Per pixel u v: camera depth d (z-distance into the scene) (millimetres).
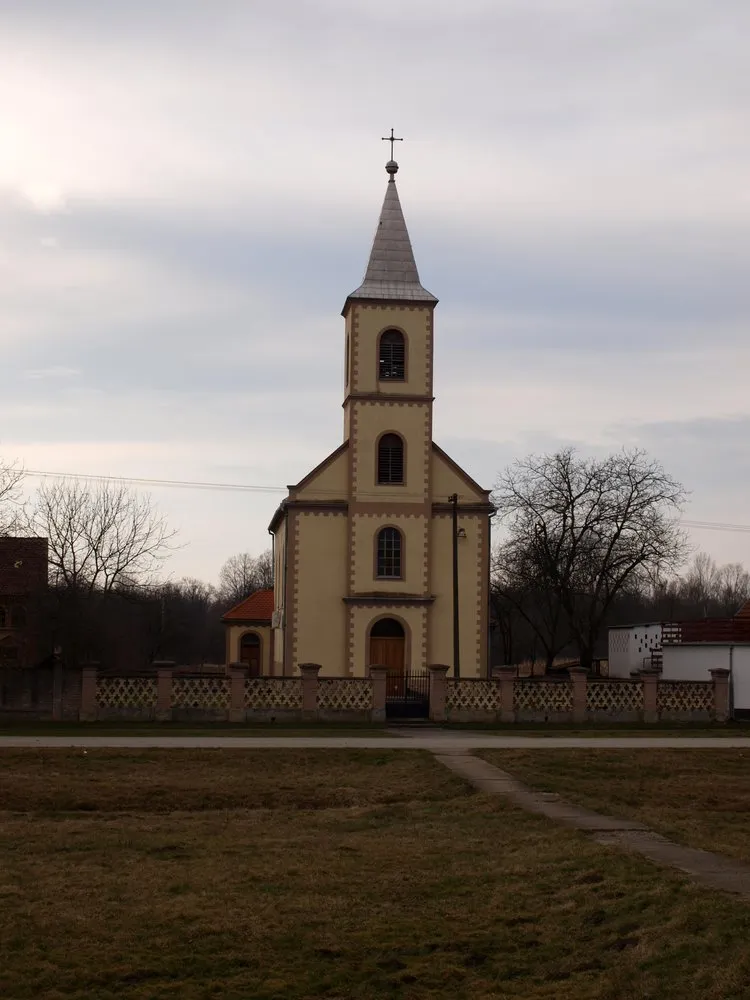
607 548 64938
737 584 160250
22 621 70625
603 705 44312
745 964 11945
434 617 53969
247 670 42812
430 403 55031
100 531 69125
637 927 13734
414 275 56375
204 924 14586
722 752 32250
